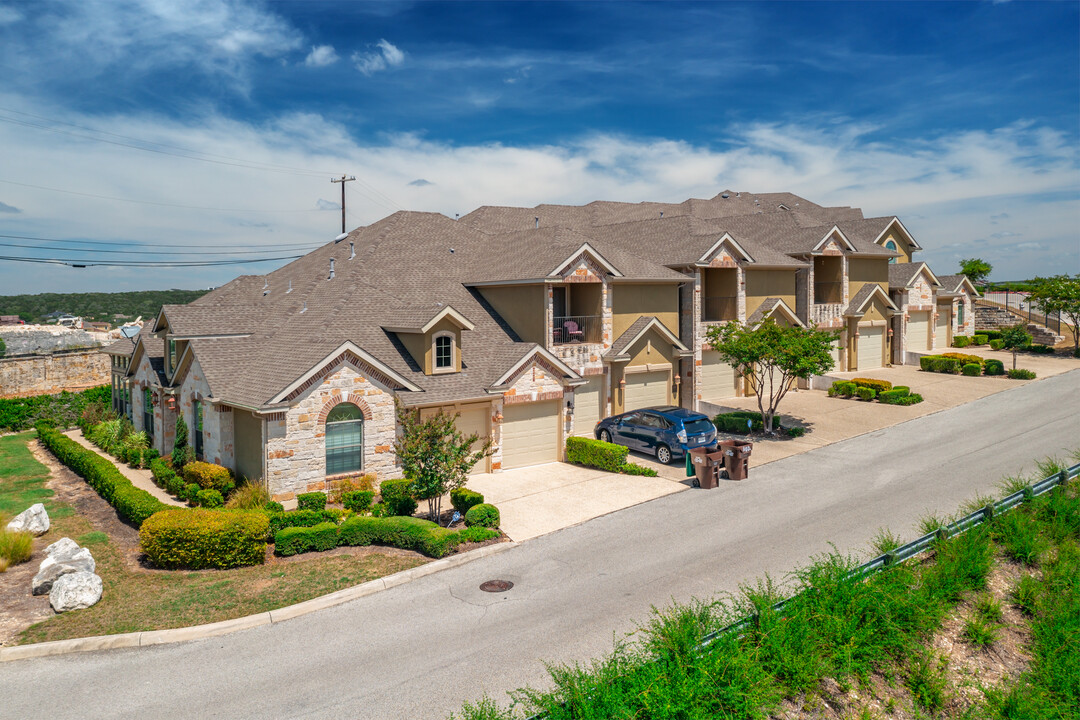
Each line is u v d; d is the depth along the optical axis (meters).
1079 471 19.61
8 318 84.94
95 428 33.06
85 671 11.81
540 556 16.66
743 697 9.96
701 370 33.78
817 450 26.09
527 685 10.83
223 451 22.83
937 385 37.41
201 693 10.97
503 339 28.17
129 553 17.52
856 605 12.09
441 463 18.42
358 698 10.66
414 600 14.37
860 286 42.69
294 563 16.53
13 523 18.70
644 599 13.84
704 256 32.75
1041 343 50.66
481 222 40.84
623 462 24.30
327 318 26.11
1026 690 11.60
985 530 15.49
